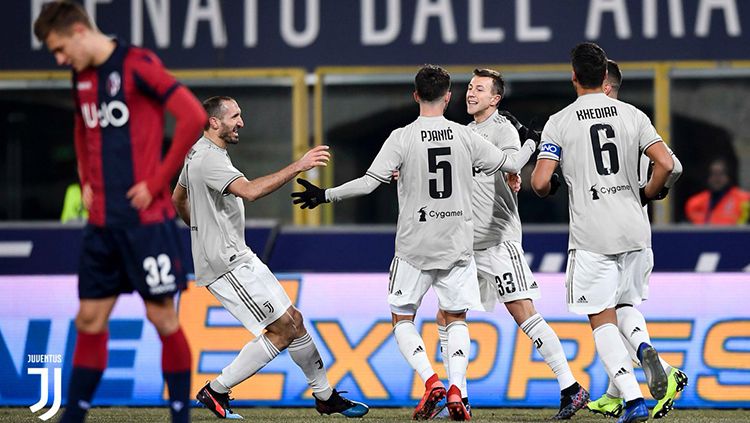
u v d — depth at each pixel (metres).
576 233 19.36
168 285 15.47
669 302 24.95
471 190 20.95
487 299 23.16
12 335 25.86
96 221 15.44
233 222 21.84
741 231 26.09
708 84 42.84
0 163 45.22
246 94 44.38
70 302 25.88
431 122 20.75
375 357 25.28
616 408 22.00
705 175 43.06
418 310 25.25
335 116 44.19
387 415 23.19
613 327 19.28
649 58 42.88
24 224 27.06
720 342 24.73
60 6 15.09
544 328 22.05
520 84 43.31
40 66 44.78
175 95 15.05
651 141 19.31
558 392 24.75
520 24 43.12
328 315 25.53
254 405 25.33
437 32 43.53
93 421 21.39
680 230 26.20
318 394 22.34
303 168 20.86
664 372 18.84
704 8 42.66
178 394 15.94
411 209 20.78
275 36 44.16
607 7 42.88
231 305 21.89
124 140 15.27
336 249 27.09
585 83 19.55
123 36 44.16
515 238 22.61
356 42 43.94
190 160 21.64
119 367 25.48
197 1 44.12
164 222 15.49
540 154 19.58
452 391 20.61
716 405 24.56
